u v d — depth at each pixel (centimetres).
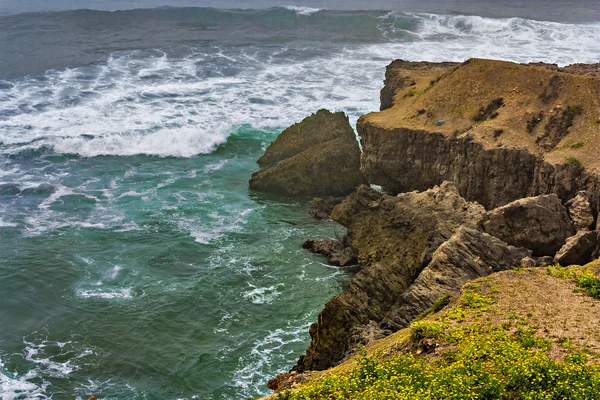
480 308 2636
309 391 2259
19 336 3638
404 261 3853
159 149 6131
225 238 4691
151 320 3778
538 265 3538
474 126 4703
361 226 4403
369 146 5119
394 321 3169
